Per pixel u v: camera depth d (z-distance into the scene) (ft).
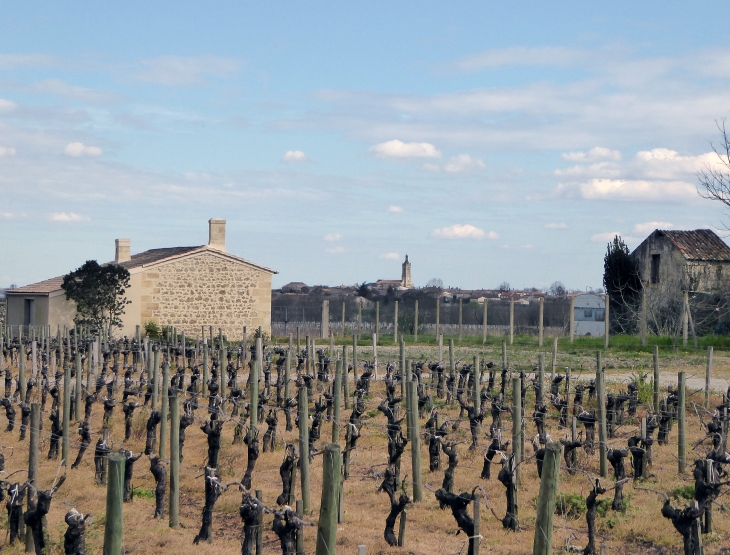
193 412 80.02
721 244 182.50
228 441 78.69
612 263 189.37
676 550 48.49
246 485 62.08
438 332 178.91
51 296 164.66
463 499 45.44
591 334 191.11
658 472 66.33
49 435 75.56
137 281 165.58
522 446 65.00
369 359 134.62
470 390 93.04
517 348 162.09
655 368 84.64
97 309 159.94
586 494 58.95
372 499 59.62
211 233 177.88
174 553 47.09
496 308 199.93
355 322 209.97
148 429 73.10
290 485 56.95
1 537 51.29
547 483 41.45
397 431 66.23
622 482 55.01
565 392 94.68
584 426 73.20
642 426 65.98
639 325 174.29
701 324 170.19
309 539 49.80
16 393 102.12
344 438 80.02
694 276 175.42
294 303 215.31
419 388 93.09
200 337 169.68
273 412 80.38
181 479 65.16
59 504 58.54
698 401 96.12
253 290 174.91
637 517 53.52
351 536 49.98
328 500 40.42
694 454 71.87
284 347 157.17
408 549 48.08
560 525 52.65
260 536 44.98
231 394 88.33
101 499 59.93
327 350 141.69
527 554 47.03
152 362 104.78
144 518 54.90
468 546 45.16
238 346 145.69
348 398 99.45
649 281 184.55
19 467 70.44
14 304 180.04
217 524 54.60
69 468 69.77
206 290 171.01
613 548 48.98
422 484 60.39
